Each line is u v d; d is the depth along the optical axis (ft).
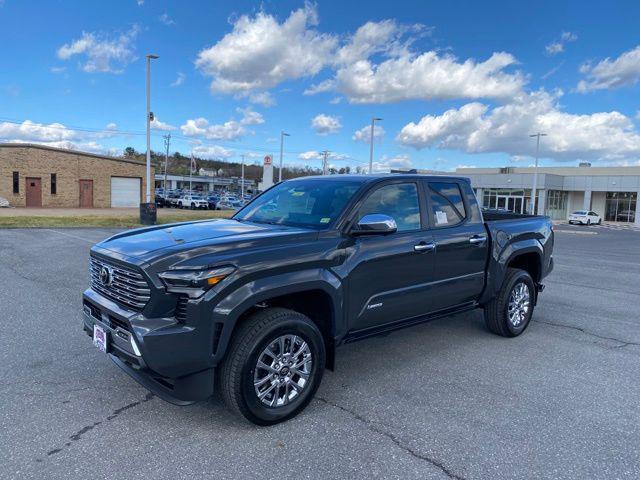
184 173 458.91
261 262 10.61
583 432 10.89
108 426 10.72
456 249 15.16
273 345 10.87
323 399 12.39
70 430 10.51
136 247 10.94
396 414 11.62
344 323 12.19
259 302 11.23
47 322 18.38
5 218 70.44
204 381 10.27
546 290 28.40
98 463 9.29
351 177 14.51
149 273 9.84
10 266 30.55
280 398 11.14
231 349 10.42
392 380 13.70
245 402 10.39
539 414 11.74
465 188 16.42
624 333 19.04
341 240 12.25
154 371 9.93
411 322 14.56
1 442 9.95
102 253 11.42
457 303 15.80
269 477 8.99
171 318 10.01
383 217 12.11
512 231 17.53
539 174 159.94
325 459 9.62
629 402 12.54
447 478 9.06
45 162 127.54
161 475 8.97
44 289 23.95
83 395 12.23
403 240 13.58
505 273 17.35
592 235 93.30
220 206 179.63
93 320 11.64
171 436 10.36
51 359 14.60
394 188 14.07
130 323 9.95
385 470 9.28
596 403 12.44
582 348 16.97
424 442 10.34
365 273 12.57
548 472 9.31
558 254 51.65
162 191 255.09
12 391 12.37
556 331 19.15
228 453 9.76
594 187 164.04
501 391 13.07
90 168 133.69
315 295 11.98
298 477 9.01
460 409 11.94
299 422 11.15
